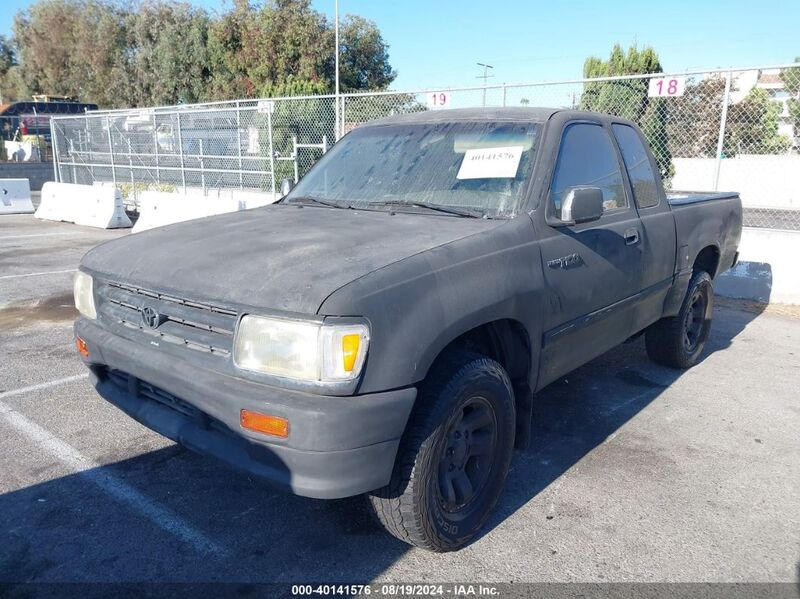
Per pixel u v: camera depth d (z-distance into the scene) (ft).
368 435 7.73
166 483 11.47
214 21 104.37
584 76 55.88
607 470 12.21
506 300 9.46
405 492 8.54
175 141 52.34
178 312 8.77
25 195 55.98
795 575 9.21
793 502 11.16
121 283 9.67
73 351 18.52
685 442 13.46
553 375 11.35
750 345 20.52
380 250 8.94
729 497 11.29
